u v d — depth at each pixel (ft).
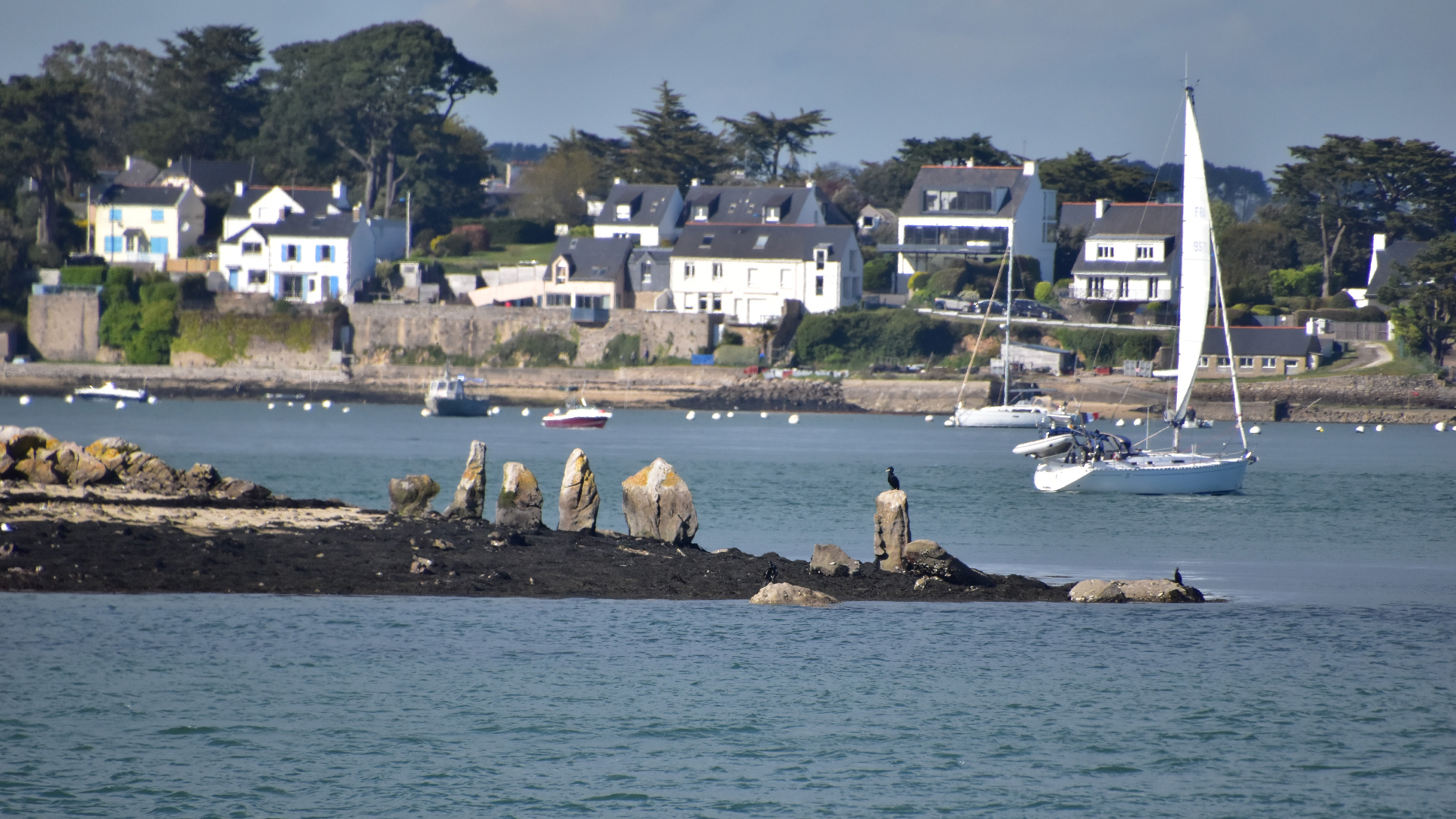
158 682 371.35
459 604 459.32
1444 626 461.78
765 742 337.52
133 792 299.38
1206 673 399.85
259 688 369.91
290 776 310.65
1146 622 463.42
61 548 481.05
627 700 367.04
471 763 320.91
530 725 346.95
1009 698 374.02
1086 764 326.24
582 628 435.94
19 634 406.82
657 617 453.17
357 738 335.26
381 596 464.24
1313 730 351.05
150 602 444.96
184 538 504.43
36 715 343.67
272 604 449.06
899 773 318.65
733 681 385.29
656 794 304.50
